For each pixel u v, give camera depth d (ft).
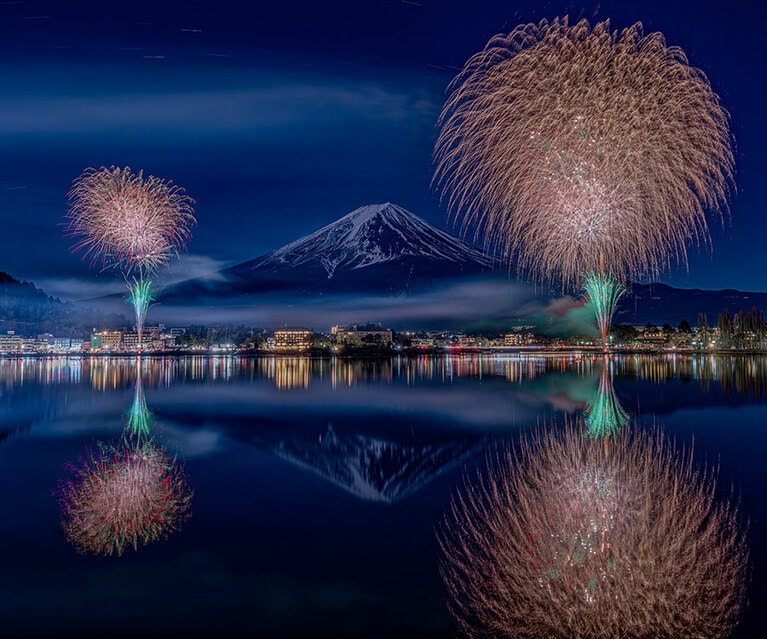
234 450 90.07
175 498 61.11
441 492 62.34
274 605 37.04
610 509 52.70
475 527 50.16
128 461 80.84
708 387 180.65
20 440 98.99
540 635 32.78
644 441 89.25
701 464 71.72
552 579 38.78
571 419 118.83
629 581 38.11
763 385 183.42
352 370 349.82
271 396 183.52
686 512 51.19
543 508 54.24
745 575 38.42
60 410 144.66
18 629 34.24
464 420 122.83
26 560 43.62
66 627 34.50
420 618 35.09
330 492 63.46
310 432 109.81
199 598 37.88
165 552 45.42
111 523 52.70
